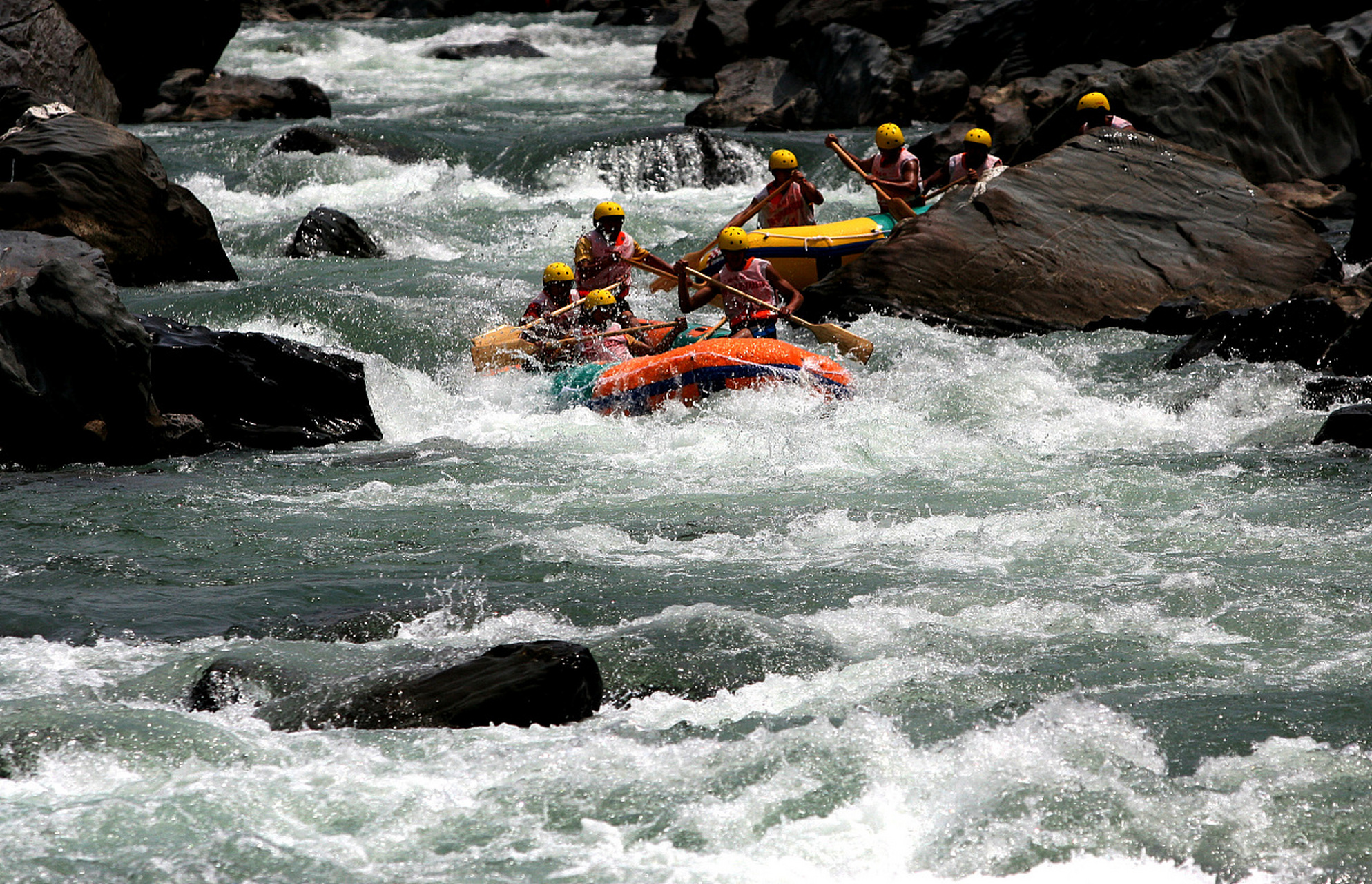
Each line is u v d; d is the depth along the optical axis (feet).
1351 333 102.53
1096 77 172.96
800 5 303.89
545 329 118.11
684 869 37.70
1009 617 58.39
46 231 132.26
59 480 86.12
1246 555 66.28
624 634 56.59
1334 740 44.57
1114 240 134.31
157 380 96.02
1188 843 38.63
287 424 99.09
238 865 37.73
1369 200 133.28
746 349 103.40
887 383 110.63
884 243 134.41
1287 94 176.86
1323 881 36.60
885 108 252.42
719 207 198.18
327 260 164.45
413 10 483.51
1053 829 39.50
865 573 65.05
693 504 79.20
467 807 41.29
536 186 217.56
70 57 218.79
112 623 58.54
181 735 45.57
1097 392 106.83
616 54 406.00
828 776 43.01
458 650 54.03
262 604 61.16
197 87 283.18
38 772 43.37
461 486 84.53
